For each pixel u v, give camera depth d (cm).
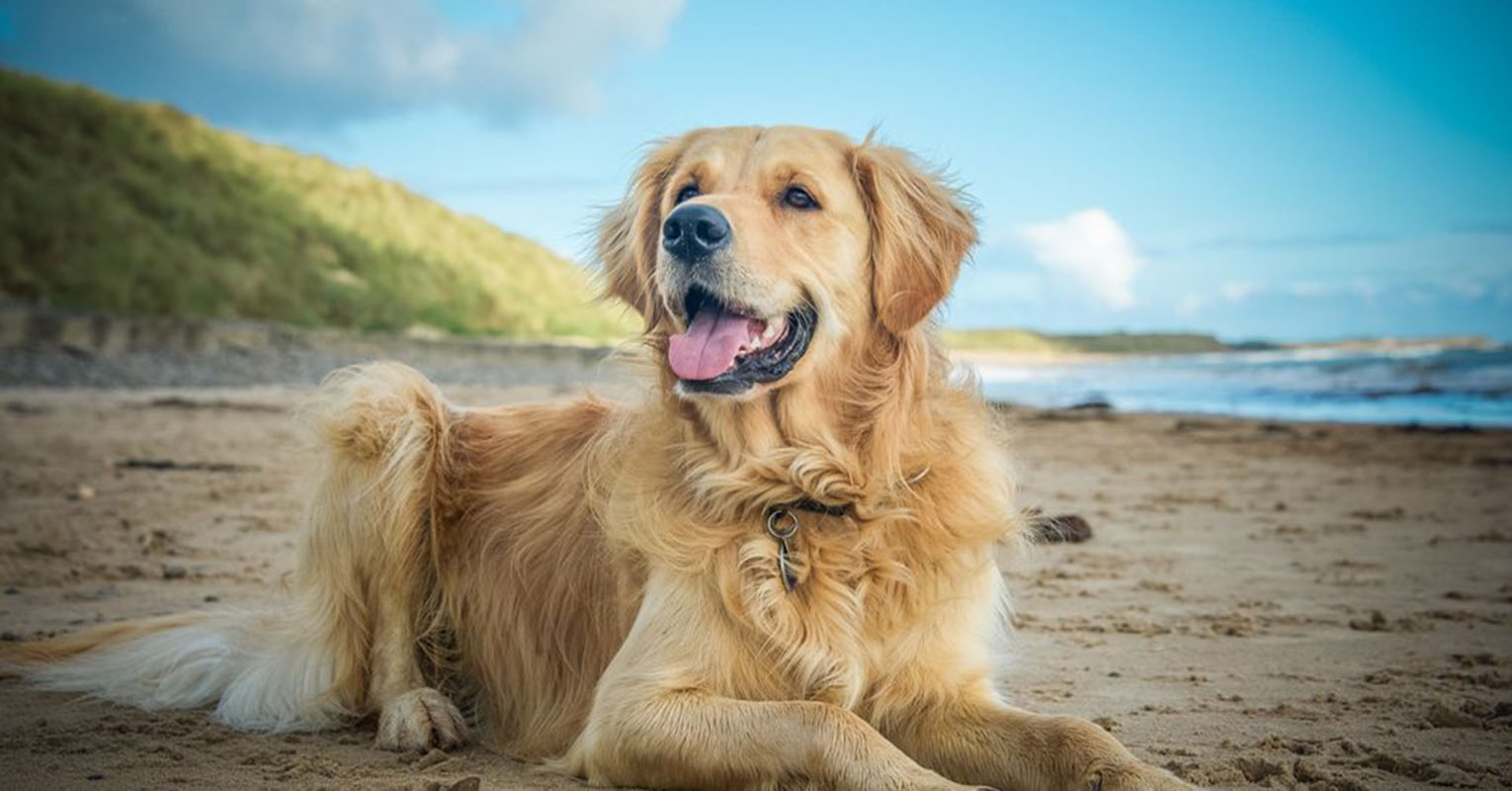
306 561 484
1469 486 1310
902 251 404
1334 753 381
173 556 790
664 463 390
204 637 486
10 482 1166
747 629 361
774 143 404
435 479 477
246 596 654
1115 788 314
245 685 463
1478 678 487
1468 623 611
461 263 6425
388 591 465
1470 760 371
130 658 482
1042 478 1421
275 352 3969
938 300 404
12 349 3275
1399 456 1655
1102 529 980
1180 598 679
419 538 469
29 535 853
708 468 379
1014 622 611
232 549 820
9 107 5506
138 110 5997
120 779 351
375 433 471
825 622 362
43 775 354
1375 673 496
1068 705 448
